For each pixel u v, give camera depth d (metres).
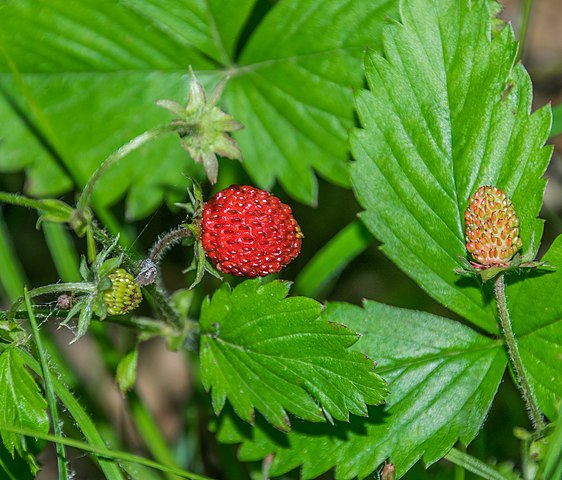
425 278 0.26
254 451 0.26
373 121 0.26
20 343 0.25
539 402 0.25
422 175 0.26
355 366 0.24
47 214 0.25
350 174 0.26
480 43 0.26
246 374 0.25
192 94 0.25
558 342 0.25
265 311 0.25
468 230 0.24
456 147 0.26
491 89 0.26
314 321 0.25
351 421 0.25
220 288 0.25
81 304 0.24
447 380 0.26
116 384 0.27
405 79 0.26
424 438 0.25
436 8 0.26
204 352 0.25
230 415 0.26
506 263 0.24
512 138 0.26
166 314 0.26
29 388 0.25
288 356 0.25
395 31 0.26
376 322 0.26
